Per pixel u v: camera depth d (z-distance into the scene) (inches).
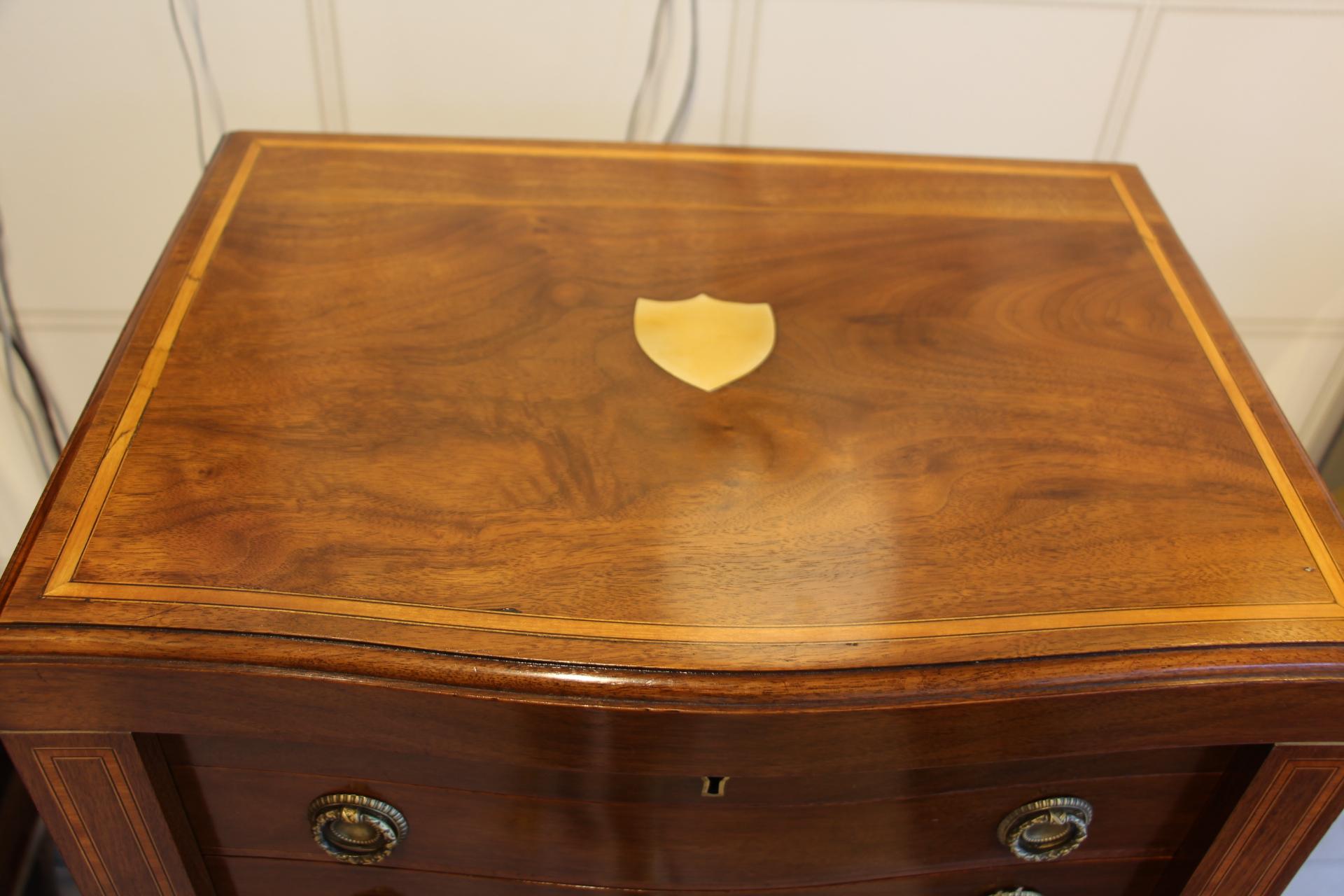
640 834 24.9
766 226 32.2
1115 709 21.8
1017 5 38.4
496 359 27.1
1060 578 22.7
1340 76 40.2
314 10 37.4
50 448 46.7
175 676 20.7
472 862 25.9
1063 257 31.6
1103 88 40.5
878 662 21.1
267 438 24.5
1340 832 43.1
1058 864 27.0
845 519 23.7
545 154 34.4
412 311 28.2
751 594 22.1
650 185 33.5
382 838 25.1
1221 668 21.4
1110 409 26.7
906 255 31.4
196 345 26.7
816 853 25.7
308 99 39.7
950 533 23.5
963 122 41.4
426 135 35.9
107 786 23.1
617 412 25.9
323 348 27.0
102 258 42.5
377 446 24.6
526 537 22.9
